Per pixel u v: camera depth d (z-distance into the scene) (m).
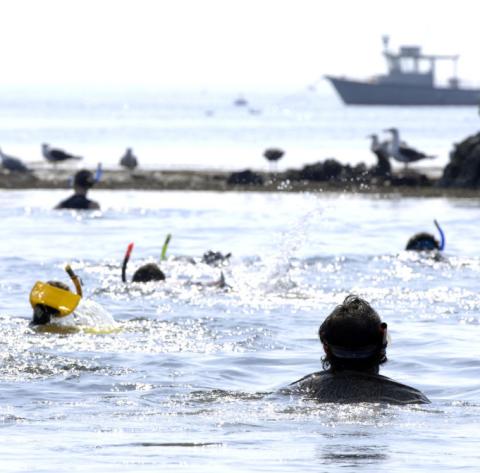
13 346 29.73
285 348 31.00
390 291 43.72
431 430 20.36
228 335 32.94
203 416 21.78
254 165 157.38
